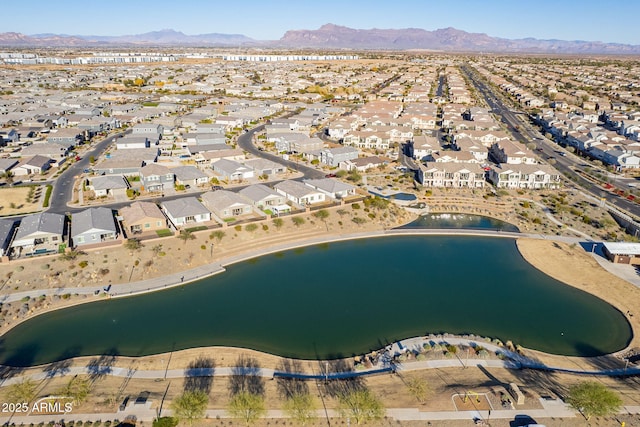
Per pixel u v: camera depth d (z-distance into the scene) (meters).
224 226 102.19
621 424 52.56
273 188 130.50
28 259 85.31
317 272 92.31
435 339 70.62
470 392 56.94
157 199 119.88
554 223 116.00
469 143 174.88
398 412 54.31
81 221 97.88
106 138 190.62
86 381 59.50
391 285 87.88
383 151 178.62
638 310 79.50
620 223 115.19
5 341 69.06
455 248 104.50
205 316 76.12
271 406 55.31
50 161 150.50
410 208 123.88
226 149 164.25
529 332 73.56
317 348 68.31
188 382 60.09
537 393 57.88
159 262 89.88
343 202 118.12
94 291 81.62
